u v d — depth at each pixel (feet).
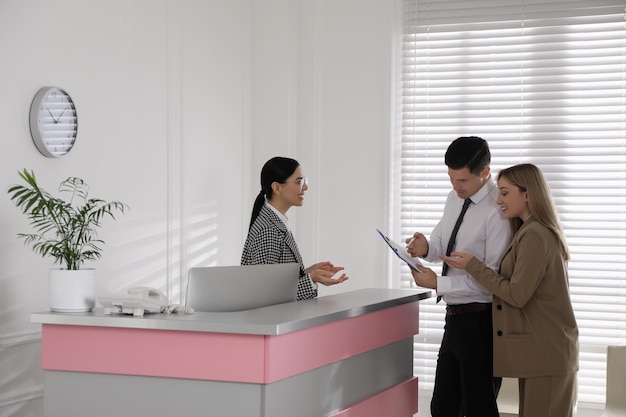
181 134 16.28
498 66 18.15
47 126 12.57
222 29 17.83
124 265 14.57
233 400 8.68
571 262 17.63
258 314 9.34
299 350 9.11
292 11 18.97
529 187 11.77
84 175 13.53
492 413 11.98
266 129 19.06
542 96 17.90
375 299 11.56
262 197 13.37
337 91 18.86
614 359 14.20
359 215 18.69
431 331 18.45
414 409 12.81
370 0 18.66
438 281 11.98
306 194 18.99
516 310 11.61
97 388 9.25
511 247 11.80
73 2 13.26
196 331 8.78
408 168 18.67
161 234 15.67
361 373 10.90
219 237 17.79
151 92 15.37
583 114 17.66
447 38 18.42
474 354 12.00
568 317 11.70
